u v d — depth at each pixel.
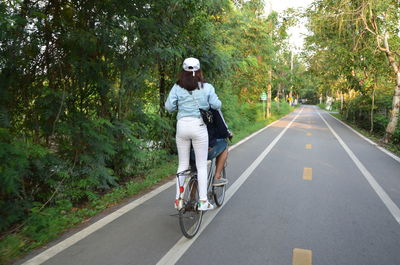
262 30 18.66
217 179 4.37
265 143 12.88
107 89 5.44
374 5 14.89
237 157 9.52
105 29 4.89
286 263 3.22
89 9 4.81
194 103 3.66
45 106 4.62
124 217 4.52
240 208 4.89
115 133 6.02
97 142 5.35
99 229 4.07
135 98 6.59
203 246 3.59
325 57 21.86
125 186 6.16
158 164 8.06
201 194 3.85
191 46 7.93
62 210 4.66
